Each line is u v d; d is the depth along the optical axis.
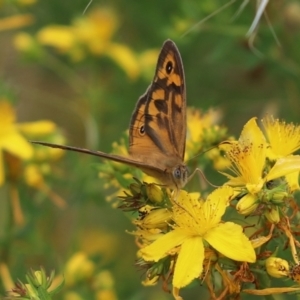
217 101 1.17
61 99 1.28
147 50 1.21
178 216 0.96
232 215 0.99
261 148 0.97
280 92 1.15
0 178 1.05
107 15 1.18
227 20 1.12
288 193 0.96
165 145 0.97
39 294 0.97
